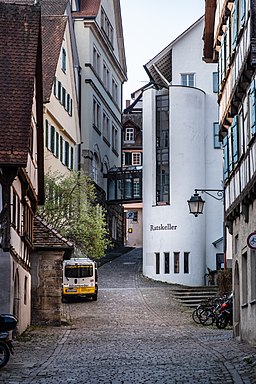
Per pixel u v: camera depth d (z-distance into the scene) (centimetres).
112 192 6888
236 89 2145
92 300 4206
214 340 2406
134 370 1631
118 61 7706
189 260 5188
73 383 1434
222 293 3894
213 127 5444
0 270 2300
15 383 1438
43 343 2389
